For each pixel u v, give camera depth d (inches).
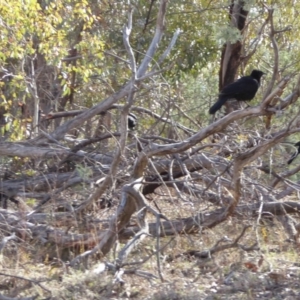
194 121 631.8
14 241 398.3
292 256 411.8
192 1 832.9
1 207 479.8
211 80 792.3
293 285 359.3
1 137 584.4
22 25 574.2
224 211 424.5
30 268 374.0
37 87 711.7
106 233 384.8
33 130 586.2
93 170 482.3
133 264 362.0
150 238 416.8
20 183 483.8
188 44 828.6
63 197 457.4
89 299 328.8
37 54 714.8
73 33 756.6
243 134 486.6
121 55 831.7
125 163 472.4
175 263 396.2
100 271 350.3
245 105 624.1
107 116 573.0
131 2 834.2
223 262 396.5
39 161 507.5
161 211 467.5
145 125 621.9
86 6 716.0
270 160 462.0
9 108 635.5
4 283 352.5
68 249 401.1
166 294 336.2
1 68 609.6
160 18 503.2
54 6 604.4
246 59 780.0
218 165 462.9
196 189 458.3
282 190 489.4
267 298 339.9
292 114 478.9
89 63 653.9
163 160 465.4
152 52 506.6
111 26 832.9
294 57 703.1
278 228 446.3
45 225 407.5
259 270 381.4
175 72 828.6
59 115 599.2
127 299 335.3
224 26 665.0
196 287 351.9
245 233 439.2
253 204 442.0
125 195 397.7
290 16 797.9
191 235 437.4
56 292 328.8
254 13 780.0
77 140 530.0
